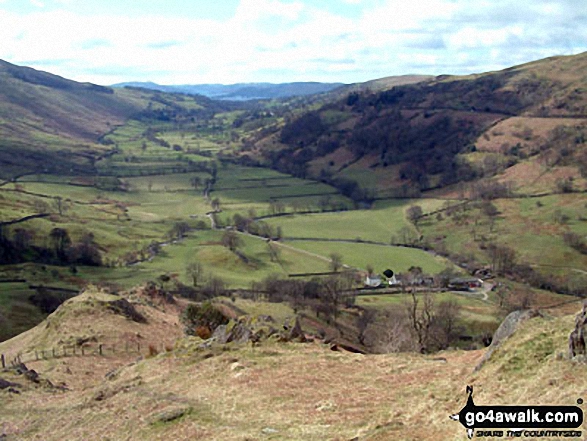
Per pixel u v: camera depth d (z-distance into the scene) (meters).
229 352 38.72
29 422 33.41
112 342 58.78
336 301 110.56
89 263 156.88
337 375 32.47
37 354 54.41
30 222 177.25
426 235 199.25
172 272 148.75
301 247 181.25
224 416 27.38
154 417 28.25
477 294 138.62
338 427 24.16
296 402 28.33
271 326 44.31
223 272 150.62
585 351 22.84
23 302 122.00
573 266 159.00
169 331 69.94
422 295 131.62
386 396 27.75
